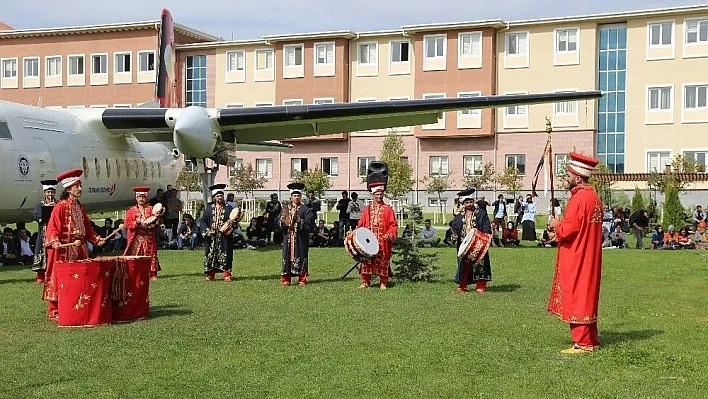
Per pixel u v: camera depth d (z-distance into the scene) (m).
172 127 18.17
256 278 13.38
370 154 45.47
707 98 39.22
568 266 7.34
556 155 41.53
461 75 42.53
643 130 40.31
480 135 42.44
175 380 6.36
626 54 40.59
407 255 12.93
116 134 19.38
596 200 7.32
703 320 9.17
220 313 9.60
